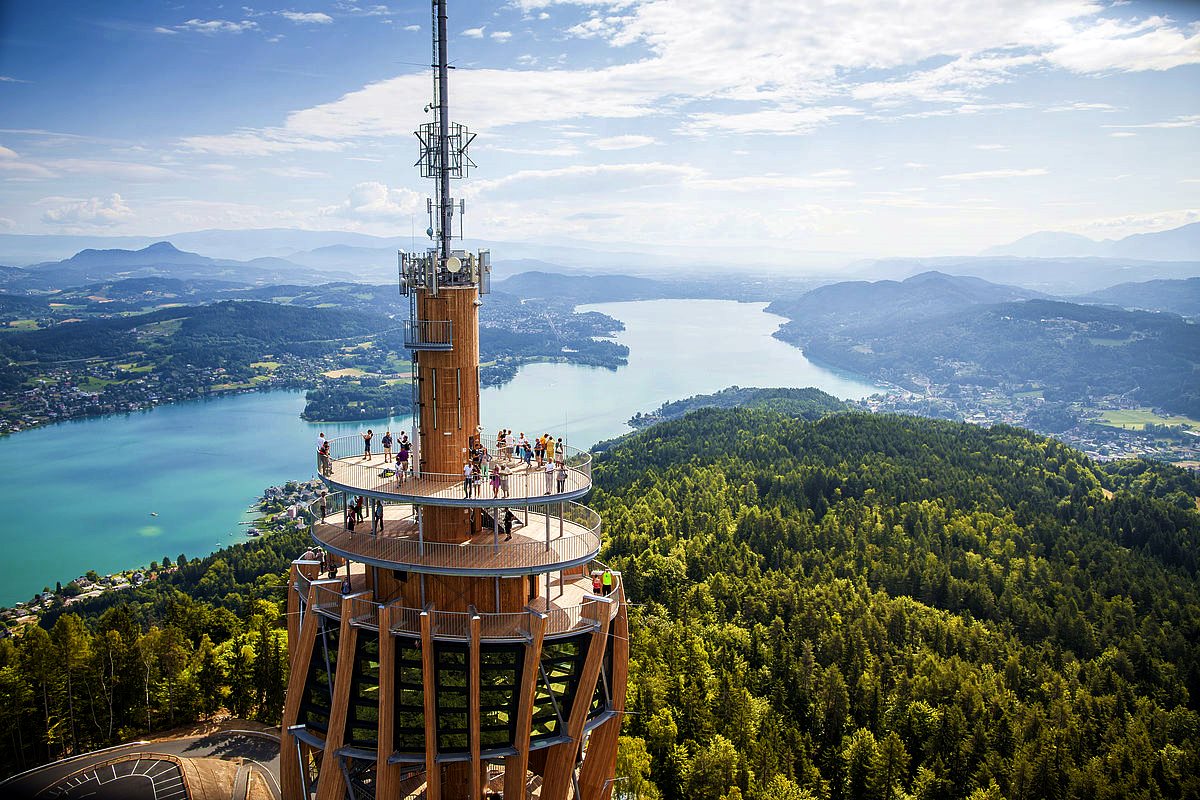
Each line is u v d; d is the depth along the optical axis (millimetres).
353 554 54625
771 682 120250
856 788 98688
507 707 55219
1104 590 164875
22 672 98562
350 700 55312
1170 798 97500
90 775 83500
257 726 104625
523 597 56531
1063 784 97312
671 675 113938
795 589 154750
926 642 139250
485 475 56031
